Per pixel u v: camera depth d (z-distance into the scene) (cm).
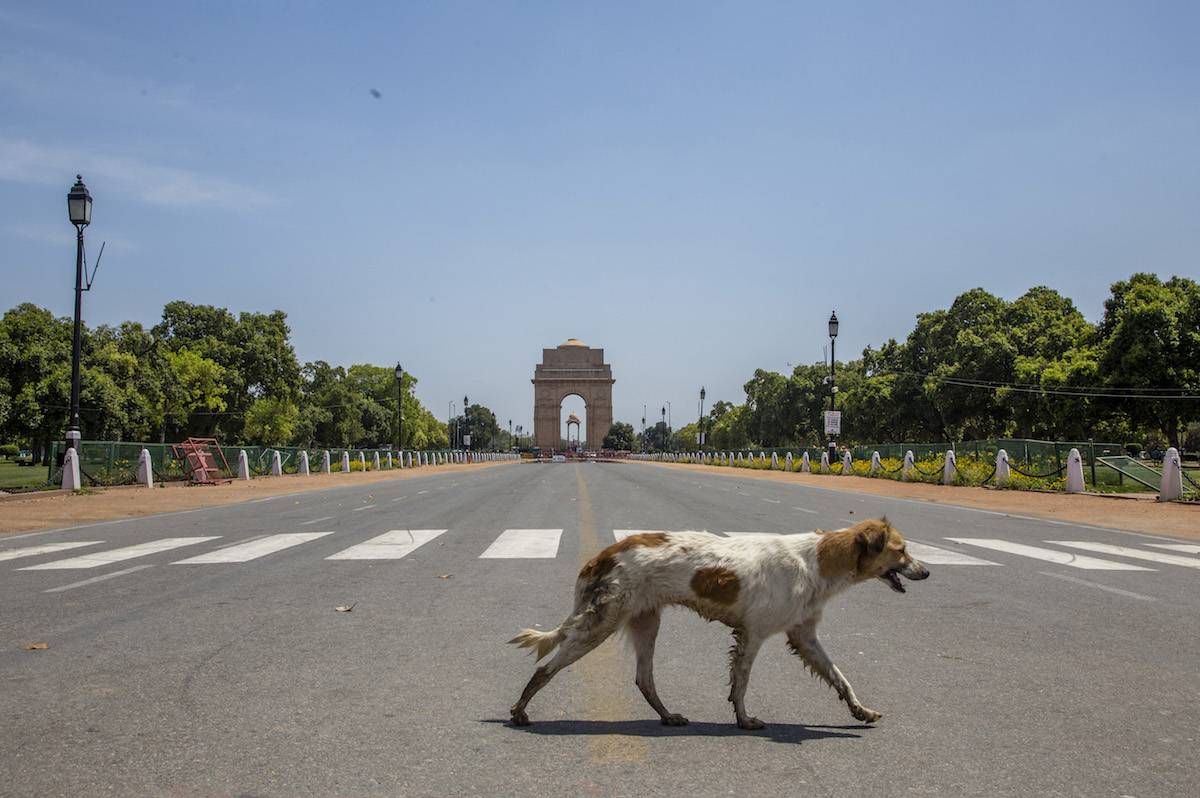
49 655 659
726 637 736
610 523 1706
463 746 469
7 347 4678
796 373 9238
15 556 1212
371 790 407
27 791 403
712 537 532
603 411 15650
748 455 7112
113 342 6084
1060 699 563
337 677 603
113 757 447
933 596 925
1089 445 2808
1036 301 6425
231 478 3578
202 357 6825
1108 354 4444
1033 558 1220
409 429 12062
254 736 481
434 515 1902
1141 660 662
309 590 943
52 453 2688
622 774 430
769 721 521
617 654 676
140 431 5862
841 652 687
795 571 516
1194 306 4262
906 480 3500
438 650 680
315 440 10375
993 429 6316
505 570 1088
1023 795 407
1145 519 1833
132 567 1109
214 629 750
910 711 539
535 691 511
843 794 406
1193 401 4219
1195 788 416
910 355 7075
